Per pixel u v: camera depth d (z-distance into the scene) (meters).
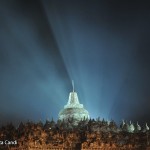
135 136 138.38
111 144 132.25
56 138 130.75
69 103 167.12
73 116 159.00
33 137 127.75
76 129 140.88
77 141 132.50
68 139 131.50
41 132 130.12
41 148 127.00
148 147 136.25
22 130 131.75
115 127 147.50
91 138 131.88
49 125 143.12
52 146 128.38
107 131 142.12
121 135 138.00
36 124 136.75
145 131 147.88
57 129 137.88
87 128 140.50
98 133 134.38
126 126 153.12
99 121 148.12
